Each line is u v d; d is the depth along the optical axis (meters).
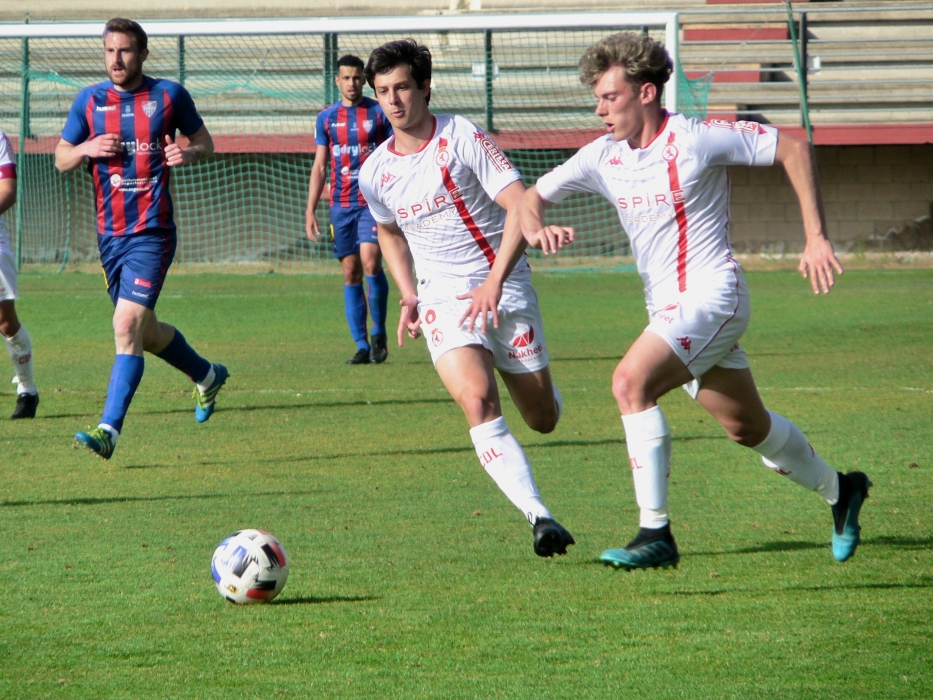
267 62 77.31
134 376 21.05
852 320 45.97
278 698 10.75
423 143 16.20
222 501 19.22
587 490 19.80
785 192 73.44
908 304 51.25
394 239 17.45
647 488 13.53
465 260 16.38
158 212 21.84
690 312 13.88
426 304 16.45
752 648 11.95
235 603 13.62
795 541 16.41
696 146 13.83
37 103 75.75
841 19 76.06
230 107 75.56
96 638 12.48
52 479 21.06
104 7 79.50
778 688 10.84
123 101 21.64
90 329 46.06
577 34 75.25
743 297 14.20
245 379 33.78
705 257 14.22
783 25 76.31
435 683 11.08
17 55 77.50
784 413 26.92
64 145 21.88
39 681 11.24
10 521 17.91
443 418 27.31
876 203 73.50
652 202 14.12
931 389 30.25
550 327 45.88
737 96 76.06
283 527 17.47
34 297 57.44
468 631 12.61
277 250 75.50
